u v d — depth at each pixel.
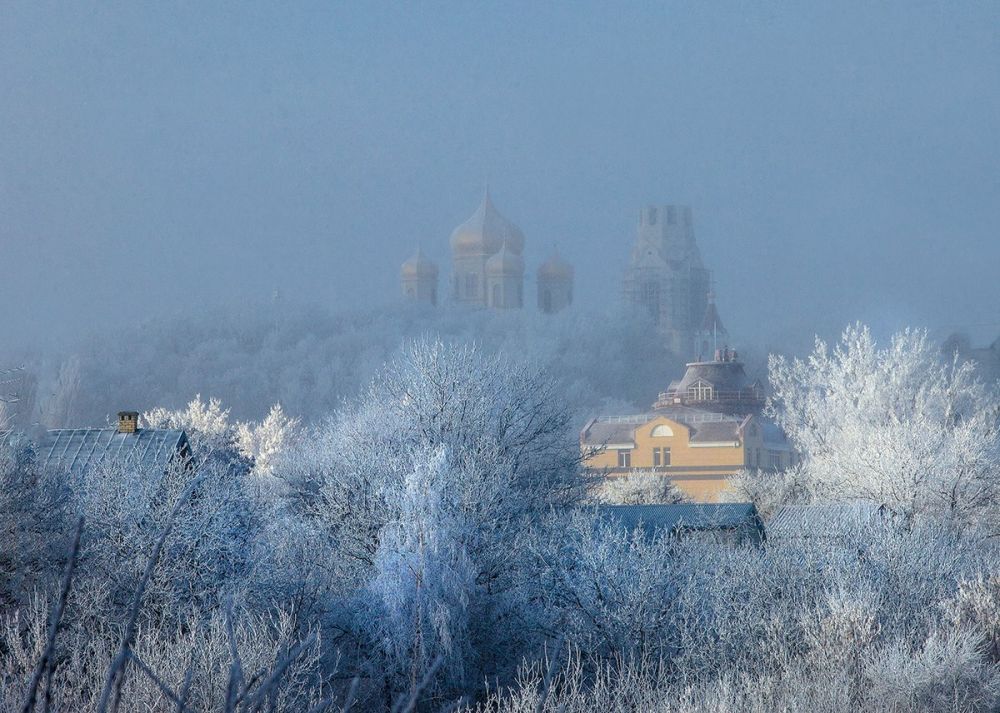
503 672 124.00
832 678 107.38
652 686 111.44
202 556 120.31
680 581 125.56
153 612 113.00
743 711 101.06
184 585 117.06
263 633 98.88
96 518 119.62
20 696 76.31
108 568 115.94
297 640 108.94
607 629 119.38
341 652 120.56
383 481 146.00
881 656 111.06
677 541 142.62
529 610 127.88
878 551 139.12
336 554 138.75
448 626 120.56
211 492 131.25
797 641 119.00
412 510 128.75
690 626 118.44
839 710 102.25
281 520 145.38
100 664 84.31
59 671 83.62
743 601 125.88
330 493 146.12
